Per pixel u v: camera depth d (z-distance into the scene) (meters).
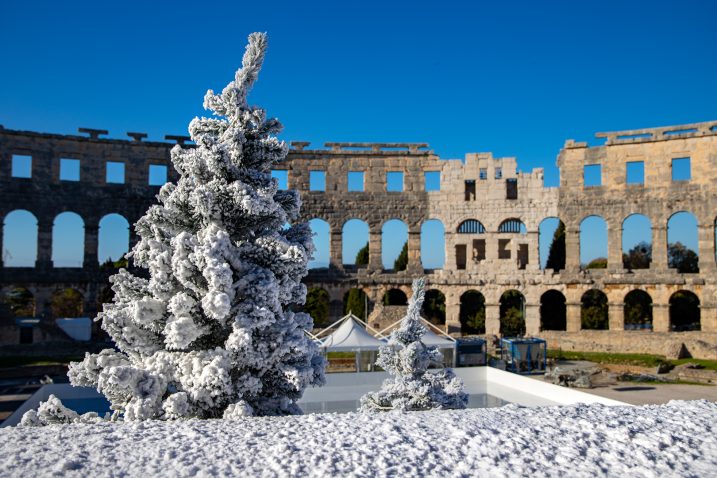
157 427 11.33
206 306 13.91
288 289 15.72
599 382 40.47
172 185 17.23
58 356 49.06
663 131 57.25
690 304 75.06
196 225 16.38
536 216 60.03
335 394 31.42
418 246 61.41
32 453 9.50
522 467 9.14
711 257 55.19
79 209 57.41
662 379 41.16
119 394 14.57
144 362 15.16
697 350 49.69
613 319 57.34
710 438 10.59
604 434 10.79
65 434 10.72
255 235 16.53
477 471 8.99
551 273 59.00
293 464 9.11
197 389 13.98
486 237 60.75
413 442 10.29
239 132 16.27
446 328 59.53
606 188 58.69
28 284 55.16
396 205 61.78
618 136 58.78
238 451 9.73
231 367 14.84
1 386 39.00
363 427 11.31
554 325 70.31
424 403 18.23
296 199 17.78
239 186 15.38
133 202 59.03
